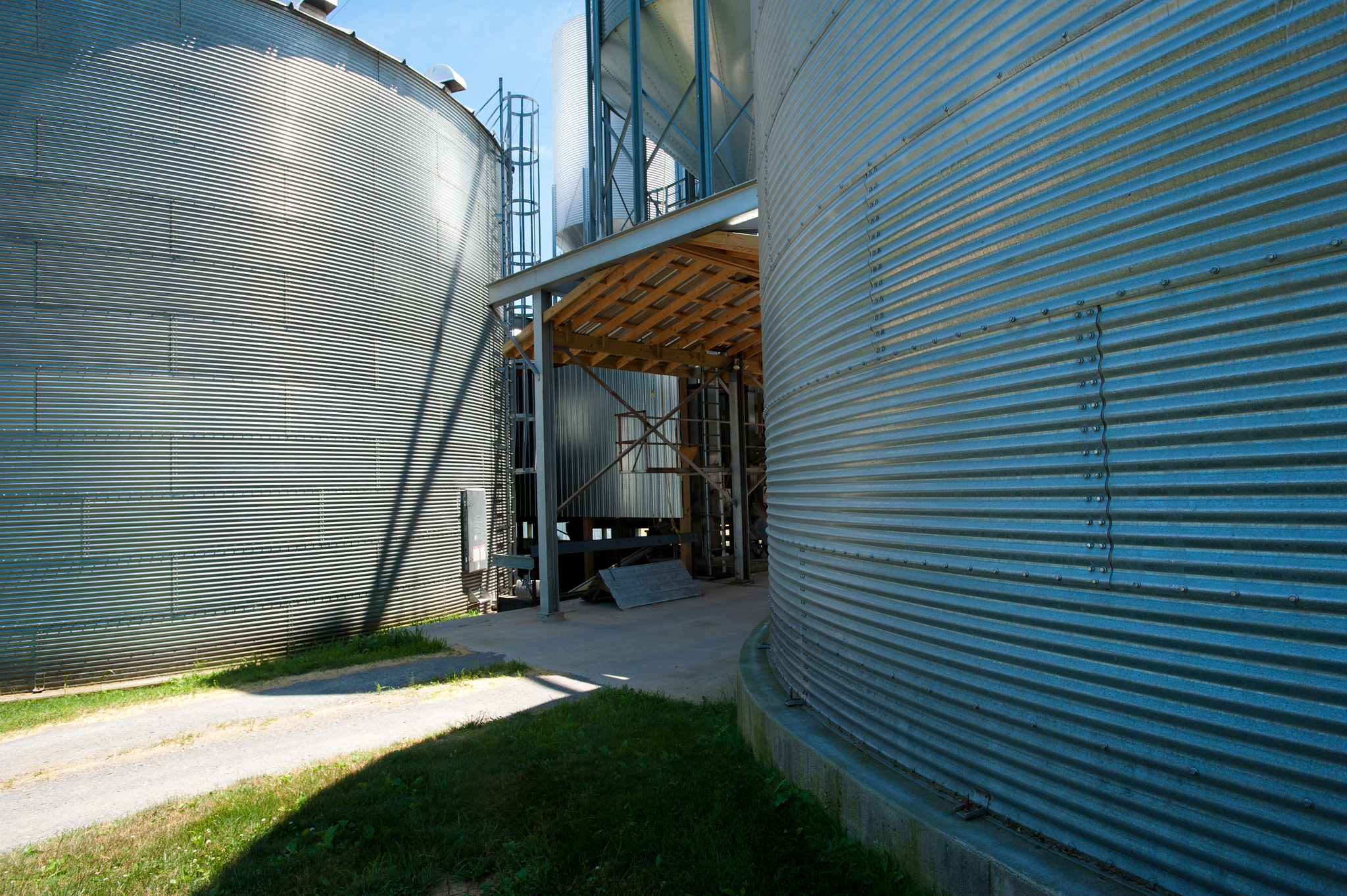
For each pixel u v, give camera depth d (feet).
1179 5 7.95
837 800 13.00
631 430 59.67
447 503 45.57
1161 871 8.15
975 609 10.87
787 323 18.65
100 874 14.10
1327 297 6.77
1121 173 8.63
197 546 34.40
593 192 45.34
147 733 24.67
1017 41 10.05
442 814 15.58
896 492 12.80
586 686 27.66
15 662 30.63
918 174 12.16
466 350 48.26
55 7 32.42
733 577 58.85
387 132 43.01
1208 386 7.79
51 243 31.91
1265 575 7.25
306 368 38.29
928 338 11.94
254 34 37.29
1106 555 8.82
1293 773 6.93
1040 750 9.71
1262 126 7.25
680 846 13.52
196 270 34.96
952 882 9.94
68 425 31.86
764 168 21.89
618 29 46.42
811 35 16.47
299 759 20.92
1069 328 9.33
